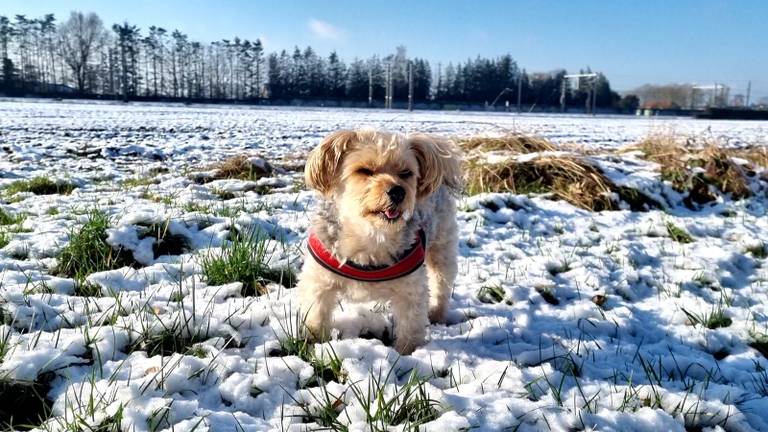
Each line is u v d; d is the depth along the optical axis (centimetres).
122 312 83
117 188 181
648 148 256
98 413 57
